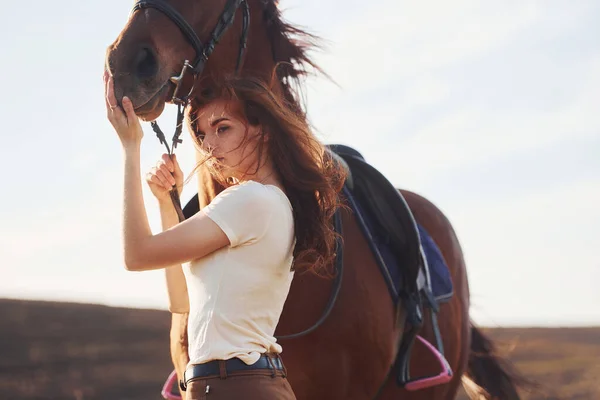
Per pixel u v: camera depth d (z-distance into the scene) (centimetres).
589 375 1641
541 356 1855
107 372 1197
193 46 371
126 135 270
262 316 267
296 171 281
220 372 256
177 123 366
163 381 1196
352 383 391
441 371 433
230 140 280
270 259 268
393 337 409
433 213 523
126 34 357
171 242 259
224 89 280
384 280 407
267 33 405
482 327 606
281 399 261
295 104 407
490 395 595
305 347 376
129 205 263
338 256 379
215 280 263
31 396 1029
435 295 452
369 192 421
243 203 265
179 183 306
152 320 1670
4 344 1292
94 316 1625
